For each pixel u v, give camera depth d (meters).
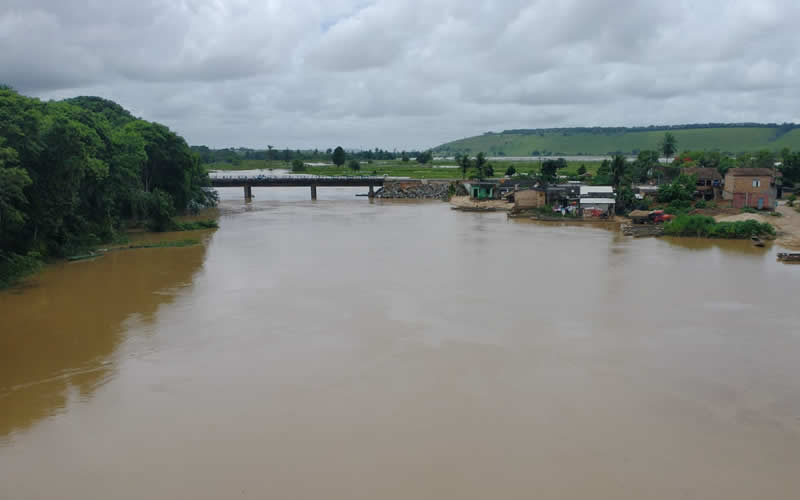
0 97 46.22
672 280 44.38
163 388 25.14
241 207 108.19
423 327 33.16
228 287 42.47
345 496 17.72
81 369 27.20
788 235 63.78
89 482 18.50
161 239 66.94
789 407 23.53
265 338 31.38
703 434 21.38
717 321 34.25
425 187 128.88
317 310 36.53
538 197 90.62
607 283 43.50
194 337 31.56
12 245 47.03
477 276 45.97
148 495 17.84
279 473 18.89
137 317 35.09
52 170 48.78
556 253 56.12
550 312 36.06
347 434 21.25
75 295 40.22
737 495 17.88
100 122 72.06
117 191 69.00
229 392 24.73
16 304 37.91
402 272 47.44
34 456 19.95
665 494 17.88
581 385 25.42
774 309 36.62
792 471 19.11
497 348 29.83
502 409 23.14
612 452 20.09
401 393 24.58
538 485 18.23
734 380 26.02
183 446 20.52
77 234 56.22
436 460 19.58
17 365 27.69
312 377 26.22
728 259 52.56
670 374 26.66
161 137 83.75
